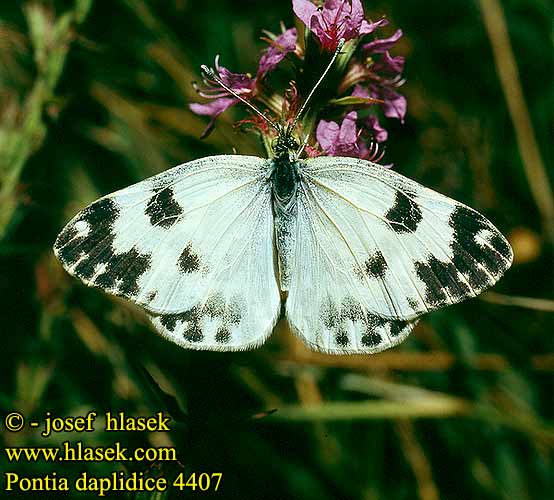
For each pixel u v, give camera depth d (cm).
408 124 21
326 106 16
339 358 20
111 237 15
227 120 21
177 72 21
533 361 20
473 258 15
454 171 21
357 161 16
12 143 18
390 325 15
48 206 19
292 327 16
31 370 19
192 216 16
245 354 16
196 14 21
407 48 22
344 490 19
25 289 19
